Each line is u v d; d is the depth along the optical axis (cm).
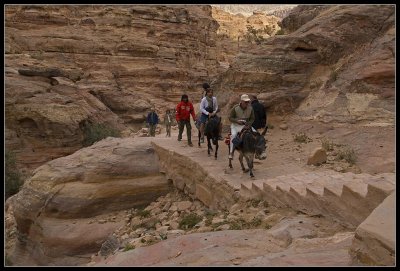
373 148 1199
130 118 3991
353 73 1486
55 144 3000
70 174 1429
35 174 1526
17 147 2942
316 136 1412
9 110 2988
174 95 4862
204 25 5803
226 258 572
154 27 5088
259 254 589
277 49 1706
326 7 2034
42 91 3203
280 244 638
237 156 1329
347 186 689
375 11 1609
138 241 860
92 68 4591
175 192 1448
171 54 5050
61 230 1359
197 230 859
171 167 1428
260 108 1299
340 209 703
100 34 4841
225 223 864
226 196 1059
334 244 582
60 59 4472
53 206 1392
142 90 4706
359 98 1413
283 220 773
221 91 1872
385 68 1388
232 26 9431
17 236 1555
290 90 1638
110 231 1335
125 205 1434
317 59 1645
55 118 2984
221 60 7262
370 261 461
